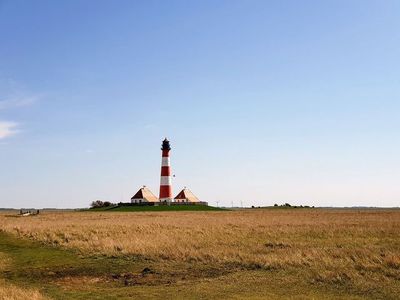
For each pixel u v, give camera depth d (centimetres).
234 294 1745
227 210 13375
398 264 2128
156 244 3166
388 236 3622
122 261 2662
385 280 1869
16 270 2438
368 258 2361
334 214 9388
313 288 1805
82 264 2605
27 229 4900
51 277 2239
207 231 4275
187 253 2756
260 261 2402
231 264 2425
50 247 3416
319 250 2722
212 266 2397
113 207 13938
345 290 1755
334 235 3753
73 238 3853
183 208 13188
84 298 1736
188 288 1880
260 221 6125
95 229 4603
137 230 4488
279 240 3419
